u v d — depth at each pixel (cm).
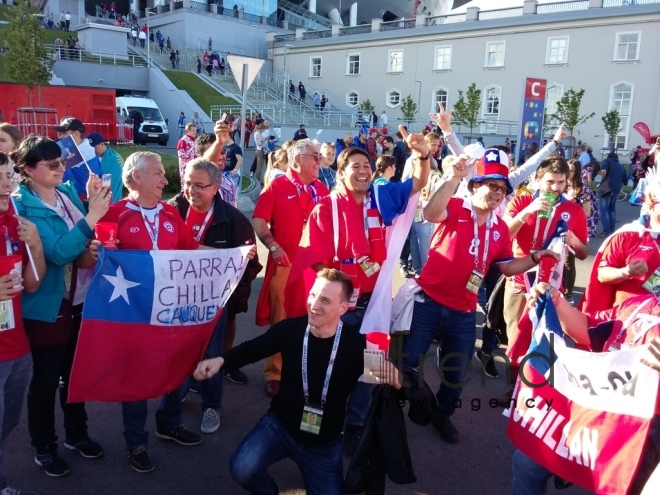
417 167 401
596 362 254
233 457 300
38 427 349
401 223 414
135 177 356
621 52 3684
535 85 1285
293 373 299
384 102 4791
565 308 291
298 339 301
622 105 3722
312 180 487
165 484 356
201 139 571
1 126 460
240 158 1155
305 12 7012
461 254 391
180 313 345
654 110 3603
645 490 231
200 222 421
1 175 283
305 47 5262
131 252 331
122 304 331
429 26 4484
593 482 255
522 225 460
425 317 406
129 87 4159
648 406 240
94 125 2900
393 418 294
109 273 327
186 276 344
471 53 4281
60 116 2866
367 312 402
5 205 290
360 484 304
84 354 327
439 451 406
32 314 327
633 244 346
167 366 347
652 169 344
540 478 285
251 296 747
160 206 374
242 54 5659
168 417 398
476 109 3850
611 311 298
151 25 5772
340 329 299
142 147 2928
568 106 3484
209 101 4031
